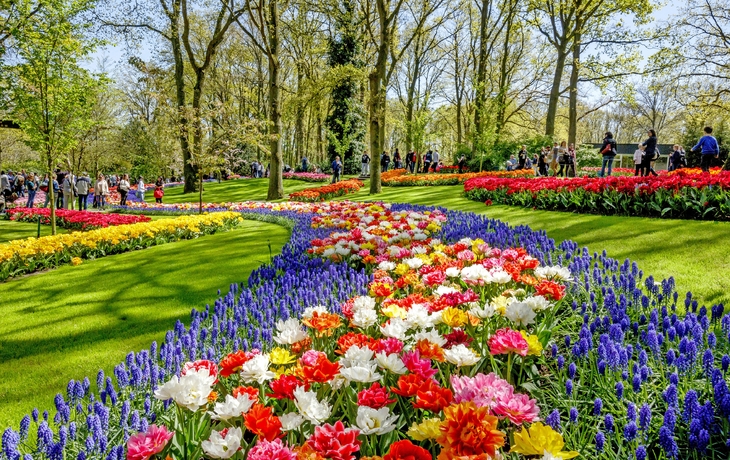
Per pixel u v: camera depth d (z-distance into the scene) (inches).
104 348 169.0
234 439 62.7
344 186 808.3
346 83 1282.0
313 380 77.7
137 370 102.8
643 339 114.6
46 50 416.5
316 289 174.7
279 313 153.4
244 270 283.1
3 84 427.5
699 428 71.4
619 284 153.2
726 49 839.7
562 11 1014.4
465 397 68.5
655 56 892.0
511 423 85.7
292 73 1605.6
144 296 237.6
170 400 95.7
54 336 184.9
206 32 1408.7
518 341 85.4
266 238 398.9
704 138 583.2
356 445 58.7
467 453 54.0
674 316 118.2
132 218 559.2
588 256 181.9
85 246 362.0
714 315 115.8
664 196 324.2
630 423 72.4
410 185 885.2
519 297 139.6
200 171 619.5
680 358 91.2
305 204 650.8
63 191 778.8
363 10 880.3
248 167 1706.4
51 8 415.5
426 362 80.8
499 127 1112.8
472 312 108.7
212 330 134.4
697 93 920.3
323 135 1940.2
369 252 220.1
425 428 60.7
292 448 66.7
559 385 99.5
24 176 1282.0
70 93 431.5
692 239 244.7
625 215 344.8
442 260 181.0
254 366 83.0
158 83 887.7
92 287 264.5
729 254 211.6
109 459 77.1
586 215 360.8
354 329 128.1
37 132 428.5
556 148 834.8
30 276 306.8
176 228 442.9
